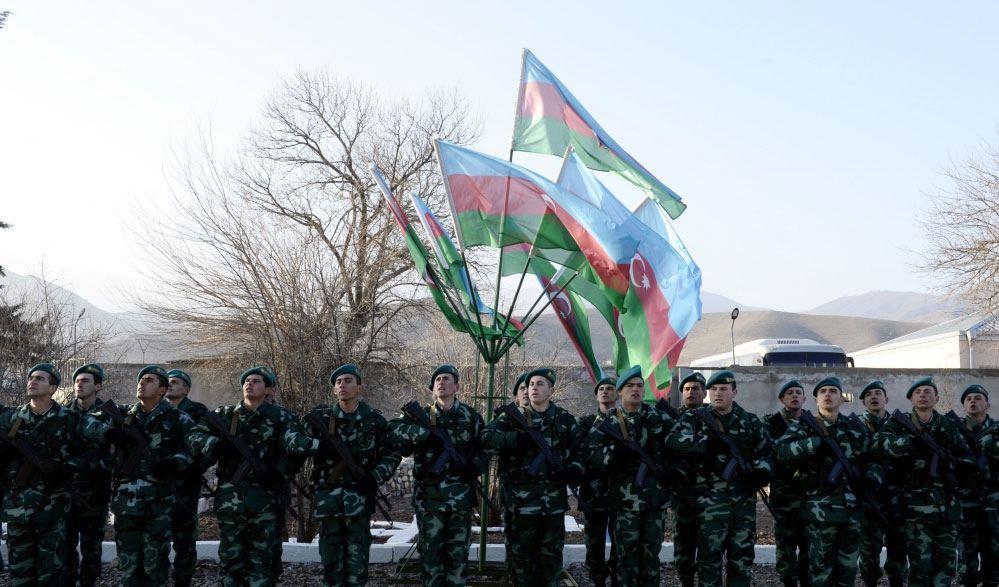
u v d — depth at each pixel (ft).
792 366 76.48
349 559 26.11
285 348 45.75
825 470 26.45
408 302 67.00
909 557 27.66
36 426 26.45
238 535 25.99
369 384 64.59
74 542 28.02
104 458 28.32
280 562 29.17
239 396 67.67
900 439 26.99
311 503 39.19
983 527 29.19
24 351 53.06
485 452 26.99
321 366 45.39
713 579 26.37
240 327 59.21
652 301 31.30
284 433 26.09
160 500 26.30
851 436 27.07
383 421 27.14
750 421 27.20
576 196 30.32
